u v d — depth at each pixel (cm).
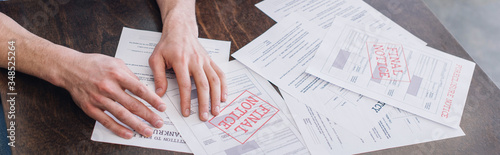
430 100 65
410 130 61
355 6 82
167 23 72
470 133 61
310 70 68
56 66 61
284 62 70
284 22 77
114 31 71
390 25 78
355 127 60
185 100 61
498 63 152
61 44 67
